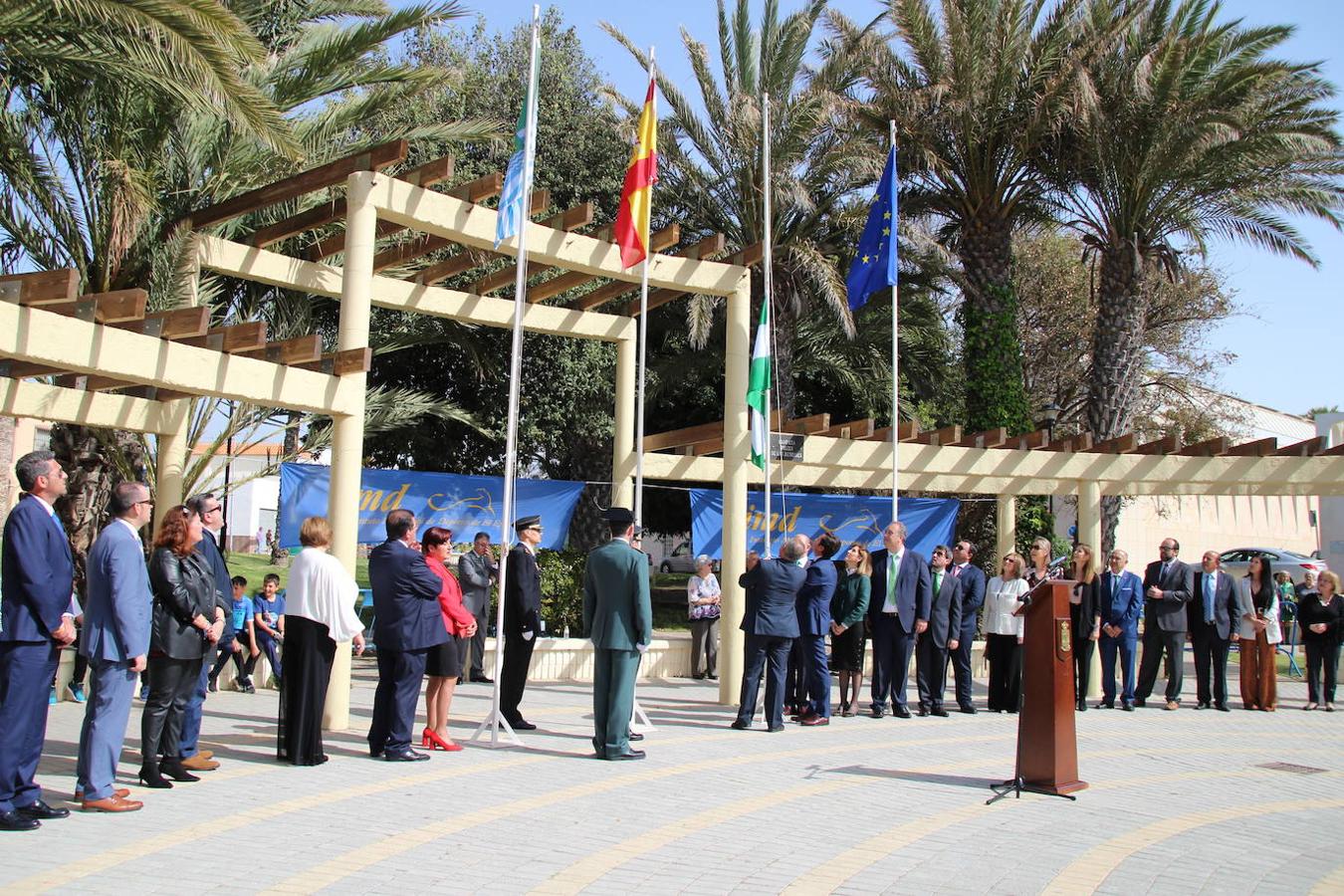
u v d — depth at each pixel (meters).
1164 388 32.62
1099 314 20.97
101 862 5.43
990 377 21.03
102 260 12.96
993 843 6.47
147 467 14.45
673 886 5.39
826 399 26.56
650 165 10.99
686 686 14.40
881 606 11.95
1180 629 13.45
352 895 5.08
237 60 10.66
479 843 6.06
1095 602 13.14
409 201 10.11
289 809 6.68
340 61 13.22
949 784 8.28
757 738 10.17
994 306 21.12
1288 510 42.16
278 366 9.34
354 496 9.84
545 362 21.47
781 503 15.70
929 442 13.98
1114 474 14.57
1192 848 6.52
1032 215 22.03
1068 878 5.77
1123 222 20.36
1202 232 21.77
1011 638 12.48
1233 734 11.62
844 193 20.97
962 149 20.70
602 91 20.95
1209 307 31.11
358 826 6.34
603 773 8.20
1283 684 17.23
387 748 8.35
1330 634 13.90
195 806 6.66
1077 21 19.89
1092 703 13.81
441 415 17.33
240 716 10.52
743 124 19.36
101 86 11.95
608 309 21.77
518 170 9.97
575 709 11.77
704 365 23.28
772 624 10.60
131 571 6.46
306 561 8.21
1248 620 13.79
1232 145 18.75
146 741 7.08
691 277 12.13
